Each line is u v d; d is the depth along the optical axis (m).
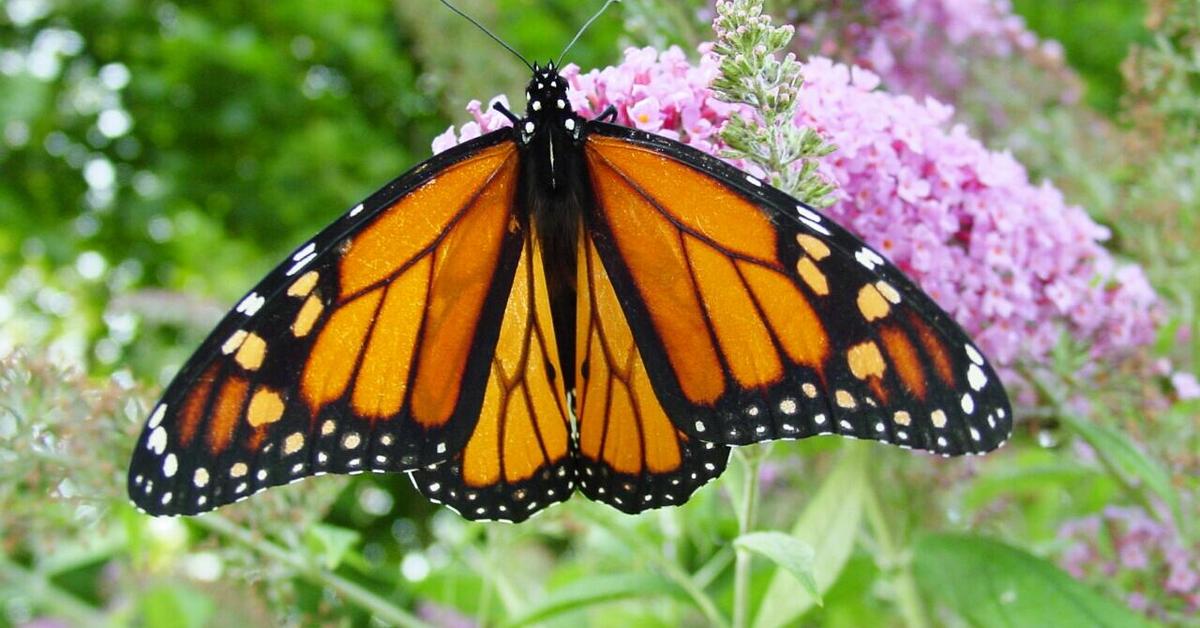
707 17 0.29
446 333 0.22
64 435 0.26
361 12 0.63
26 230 0.73
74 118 0.72
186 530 0.33
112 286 0.74
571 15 0.41
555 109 0.23
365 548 0.58
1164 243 0.30
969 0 0.32
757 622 0.26
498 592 0.32
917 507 0.29
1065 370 0.27
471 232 0.23
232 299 0.62
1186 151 0.30
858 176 0.26
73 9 0.69
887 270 0.21
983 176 0.26
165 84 0.67
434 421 0.22
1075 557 0.28
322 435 0.21
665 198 0.22
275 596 0.28
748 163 0.24
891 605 0.33
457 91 0.32
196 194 0.69
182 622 0.33
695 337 0.22
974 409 0.21
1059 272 0.27
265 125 0.68
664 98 0.25
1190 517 0.27
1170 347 0.30
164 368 0.56
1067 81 0.34
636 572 0.29
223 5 0.69
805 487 0.30
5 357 0.26
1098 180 0.32
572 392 0.23
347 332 0.22
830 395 0.21
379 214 0.22
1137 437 0.28
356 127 0.64
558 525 0.29
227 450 0.21
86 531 0.28
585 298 0.23
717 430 0.22
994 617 0.26
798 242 0.21
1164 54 0.29
